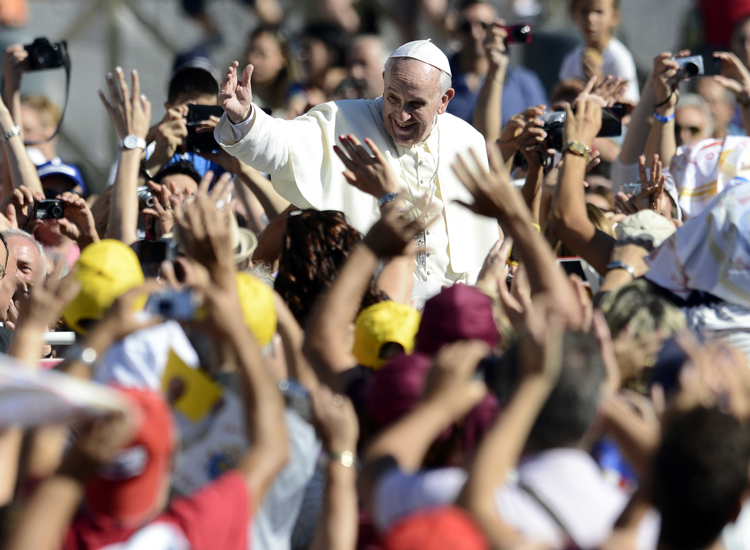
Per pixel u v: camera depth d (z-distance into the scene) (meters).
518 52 32.41
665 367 10.91
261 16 31.66
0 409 7.85
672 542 8.96
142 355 10.92
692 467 8.80
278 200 20.62
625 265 14.89
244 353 9.45
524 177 23.75
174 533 8.71
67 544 8.49
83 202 18.92
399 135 19.34
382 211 11.73
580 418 9.31
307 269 13.28
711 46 31.55
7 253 17.00
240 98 17.98
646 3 32.81
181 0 30.98
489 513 8.39
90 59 30.53
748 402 10.29
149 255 15.30
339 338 11.17
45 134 25.73
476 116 23.22
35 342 10.10
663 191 18.94
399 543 7.48
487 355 10.85
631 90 30.12
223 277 9.80
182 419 10.63
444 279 19.59
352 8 33.28
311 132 19.31
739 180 15.34
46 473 9.48
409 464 9.25
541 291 10.86
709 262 13.98
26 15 30.12
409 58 18.97
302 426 11.09
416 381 10.26
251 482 9.17
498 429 8.66
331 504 9.95
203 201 9.88
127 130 18.20
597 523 9.09
